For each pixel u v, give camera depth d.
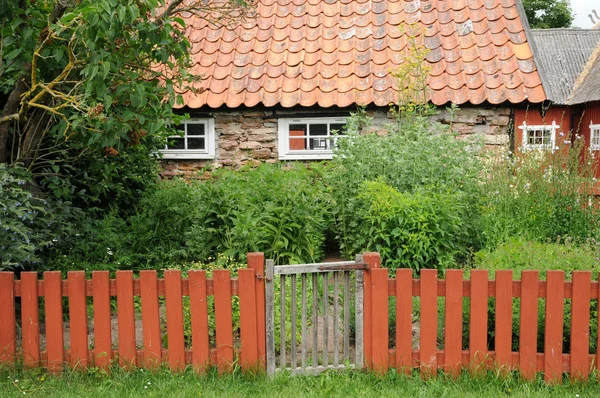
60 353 4.31
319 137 10.05
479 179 7.62
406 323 4.25
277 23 11.16
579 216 7.28
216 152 10.28
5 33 5.39
